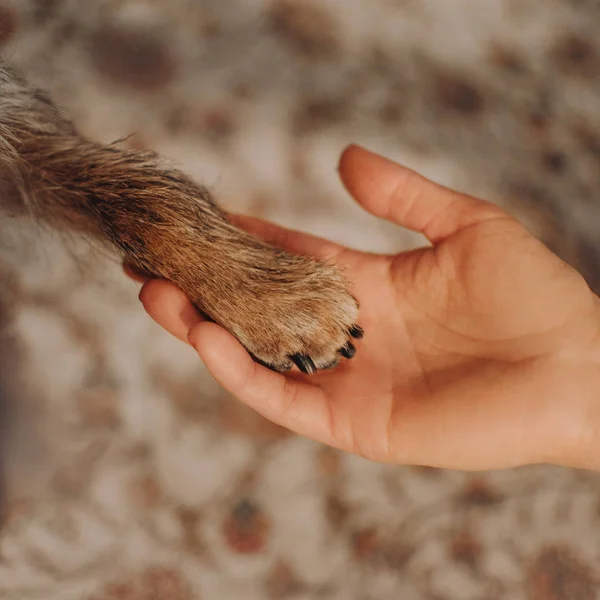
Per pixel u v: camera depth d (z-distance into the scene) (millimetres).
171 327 541
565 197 699
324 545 656
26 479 649
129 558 647
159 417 662
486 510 664
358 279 562
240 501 657
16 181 576
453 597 653
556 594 655
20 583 637
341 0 708
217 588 647
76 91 668
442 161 693
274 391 528
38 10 675
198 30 692
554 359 522
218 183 666
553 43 727
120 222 553
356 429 533
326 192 681
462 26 719
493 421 519
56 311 659
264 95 688
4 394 653
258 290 542
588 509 666
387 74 703
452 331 542
